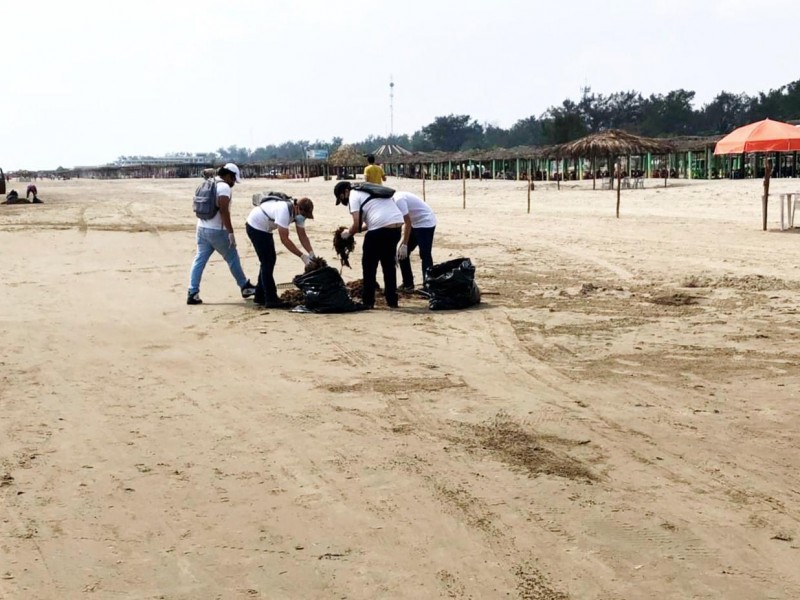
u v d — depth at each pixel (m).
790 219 20.02
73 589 4.14
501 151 71.12
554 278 13.94
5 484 5.45
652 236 19.64
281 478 5.49
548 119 130.88
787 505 4.95
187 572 4.29
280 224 11.27
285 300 11.88
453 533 4.66
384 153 95.00
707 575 4.17
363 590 4.09
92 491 5.32
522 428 6.36
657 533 4.62
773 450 5.82
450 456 5.82
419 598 4.02
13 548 4.57
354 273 14.89
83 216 32.38
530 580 4.16
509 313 10.88
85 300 12.81
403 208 11.95
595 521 4.77
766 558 4.33
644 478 5.38
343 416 6.75
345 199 11.71
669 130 127.25
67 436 6.39
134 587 4.16
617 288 12.55
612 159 46.41
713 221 22.77
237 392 7.54
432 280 11.34
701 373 7.78
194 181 113.25
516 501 5.06
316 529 4.75
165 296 13.02
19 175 156.38
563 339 9.31
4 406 7.21
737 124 126.25
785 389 7.21
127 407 7.15
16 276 15.69
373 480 5.43
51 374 8.32
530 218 26.17
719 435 6.13
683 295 11.63
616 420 6.50
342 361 8.58
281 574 4.26
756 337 9.12
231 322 10.78
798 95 114.00
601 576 4.18
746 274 13.44
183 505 5.09
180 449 6.07
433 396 7.24
